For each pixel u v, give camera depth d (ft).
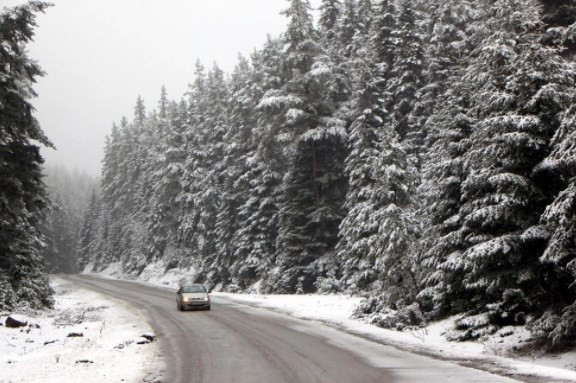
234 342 54.34
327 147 124.47
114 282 205.98
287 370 39.86
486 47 52.95
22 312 76.64
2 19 75.77
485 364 39.73
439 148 66.64
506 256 47.52
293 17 123.13
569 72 47.06
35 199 86.07
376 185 73.41
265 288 127.24
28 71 80.64
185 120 222.28
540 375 34.86
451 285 55.93
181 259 202.90
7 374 40.06
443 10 113.91
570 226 39.75
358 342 53.01
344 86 124.47
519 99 48.44
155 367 41.27
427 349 47.73
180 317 80.48
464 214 54.85
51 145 83.97
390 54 124.77
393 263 66.13
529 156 47.98
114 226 300.20
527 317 49.11
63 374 39.19
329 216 117.80
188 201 192.44
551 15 74.28
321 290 108.88
